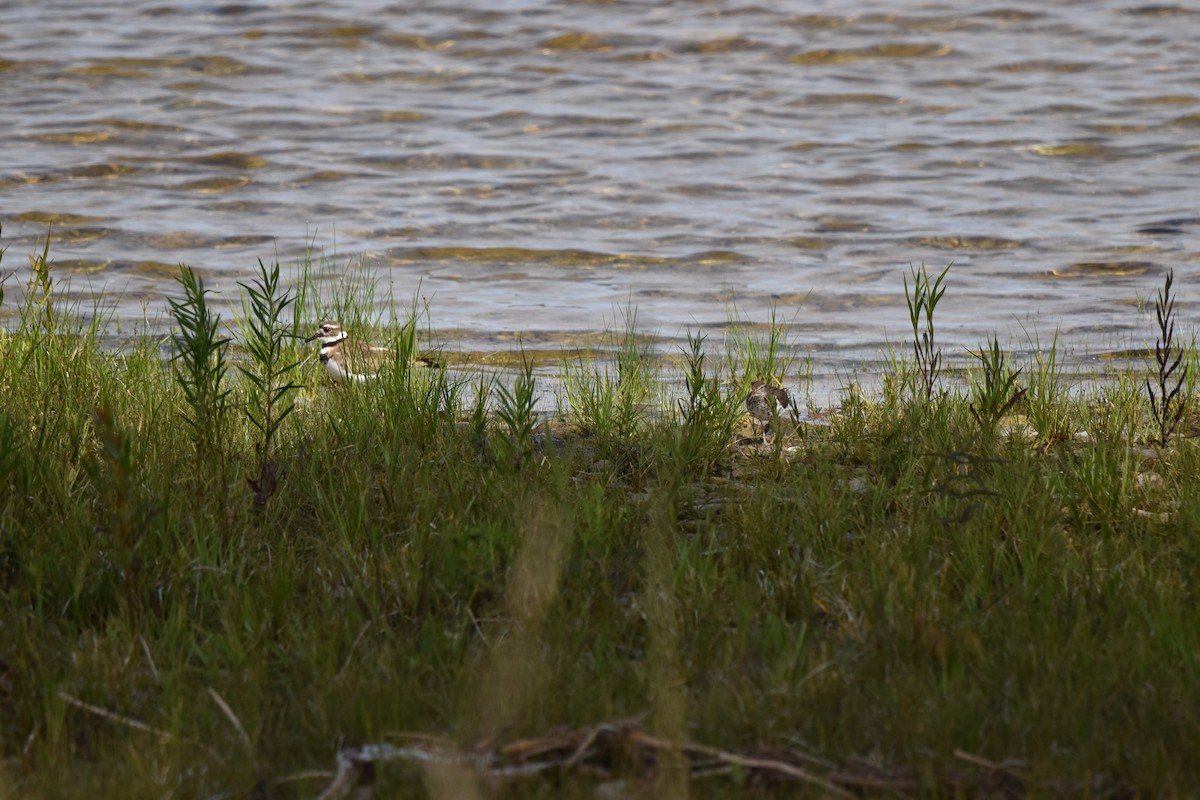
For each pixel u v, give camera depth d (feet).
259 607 32.68
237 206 118.93
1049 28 194.49
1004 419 55.36
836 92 166.09
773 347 67.36
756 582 34.99
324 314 77.15
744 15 201.36
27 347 55.47
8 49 183.32
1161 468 45.52
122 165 132.16
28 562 34.68
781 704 27.86
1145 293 92.02
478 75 174.50
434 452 46.09
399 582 34.14
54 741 26.32
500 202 121.90
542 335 80.94
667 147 143.23
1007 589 33.88
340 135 146.51
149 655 30.01
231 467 42.22
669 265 102.78
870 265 102.32
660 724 26.22
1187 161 136.67
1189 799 24.17
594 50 186.39
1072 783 24.56
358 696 27.91
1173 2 203.82
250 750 26.13
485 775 24.56
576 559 34.78
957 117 155.43
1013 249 106.63
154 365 58.59
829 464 45.42
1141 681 28.60
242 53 184.03
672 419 51.90
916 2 207.21
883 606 32.09
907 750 26.09
